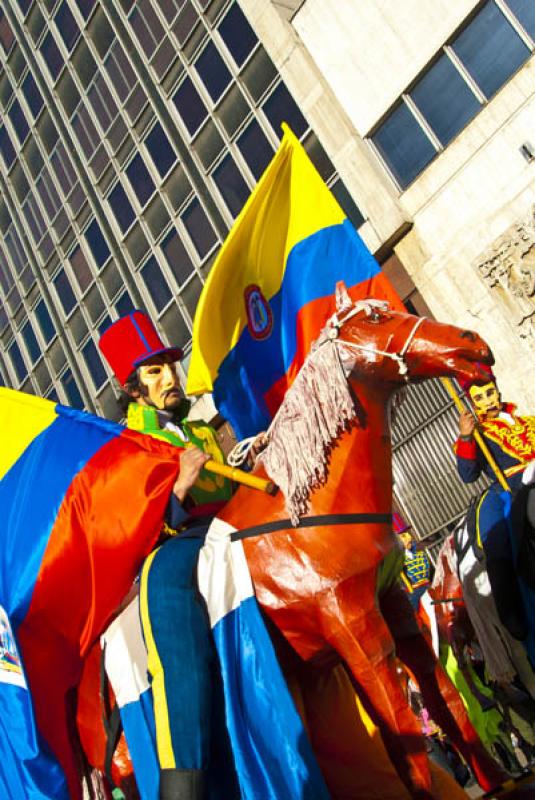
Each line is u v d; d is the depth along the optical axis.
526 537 4.25
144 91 16.80
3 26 21.52
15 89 20.89
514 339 10.80
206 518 3.67
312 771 2.72
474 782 5.42
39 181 20.05
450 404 12.12
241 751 2.79
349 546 2.97
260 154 14.53
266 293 4.21
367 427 3.15
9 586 3.46
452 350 3.03
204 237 15.42
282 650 3.03
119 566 3.41
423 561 7.80
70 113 19.02
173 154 16.17
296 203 4.27
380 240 12.37
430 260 11.86
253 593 3.02
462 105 11.82
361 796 3.09
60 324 19.02
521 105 11.08
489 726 5.46
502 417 4.95
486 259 11.09
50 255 19.44
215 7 15.39
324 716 3.18
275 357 4.17
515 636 4.40
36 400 3.83
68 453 3.59
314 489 3.07
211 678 3.00
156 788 2.98
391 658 2.88
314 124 13.41
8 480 3.68
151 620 3.06
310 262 4.12
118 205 17.47
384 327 3.17
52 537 3.45
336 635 2.88
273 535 3.06
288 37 13.76
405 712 2.78
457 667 5.90
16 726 3.31
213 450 4.01
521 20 11.26
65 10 19.25
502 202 11.11
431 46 12.09
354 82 12.98
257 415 4.14
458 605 5.83
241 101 14.90
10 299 20.95
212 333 4.12
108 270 17.69
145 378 4.17
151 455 3.48
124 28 17.55
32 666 3.41
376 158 12.80
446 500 12.14
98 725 3.49
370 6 12.77
